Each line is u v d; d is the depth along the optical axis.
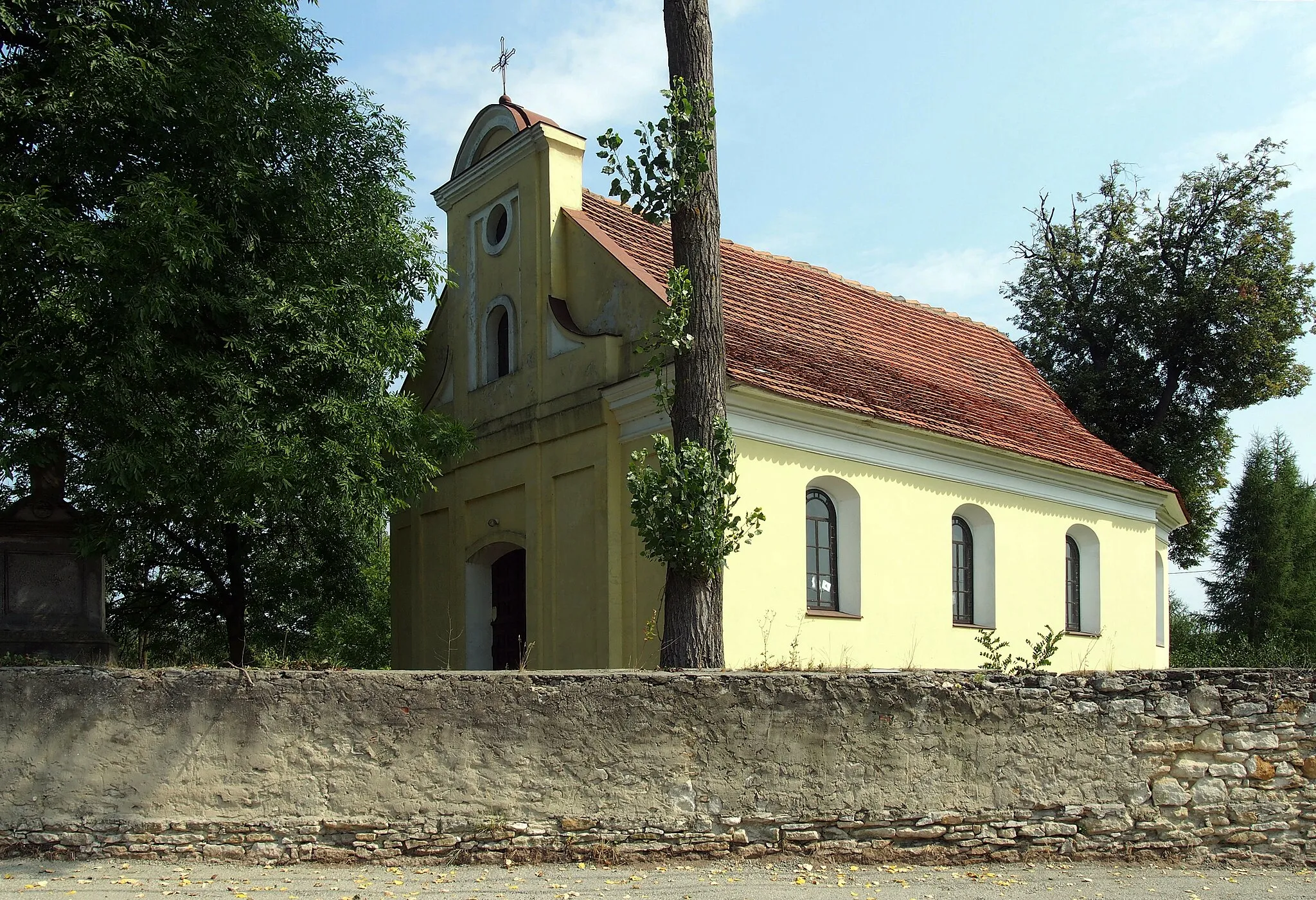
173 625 19.86
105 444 11.74
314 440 13.08
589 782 8.89
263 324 12.98
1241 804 9.86
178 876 8.15
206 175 12.71
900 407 16.81
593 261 16.45
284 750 8.73
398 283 14.62
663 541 10.65
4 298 11.05
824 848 9.10
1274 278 28.86
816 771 9.20
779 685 9.23
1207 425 29.47
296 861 8.58
